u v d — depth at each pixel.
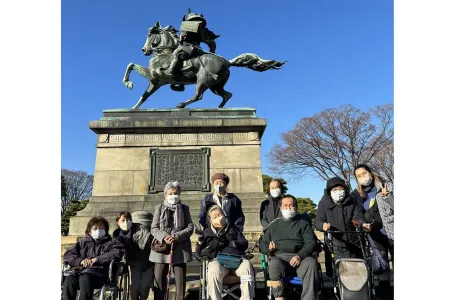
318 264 4.68
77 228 8.27
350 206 5.03
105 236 4.95
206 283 4.68
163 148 9.11
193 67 10.32
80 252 4.79
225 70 10.37
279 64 10.96
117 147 9.12
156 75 10.32
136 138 9.20
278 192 5.66
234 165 9.01
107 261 4.65
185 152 8.95
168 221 4.96
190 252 4.97
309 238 4.70
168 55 10.48
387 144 29.50
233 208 5.24
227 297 4.86
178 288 4.81
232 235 4.79
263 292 5.58
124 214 5.31
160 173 8.83
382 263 4.85
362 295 4.11
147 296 5.14
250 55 10.91
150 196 8.65
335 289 4.52
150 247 5.22
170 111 9.66
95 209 8.51
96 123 9.16
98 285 4.63
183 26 10.81
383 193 4.88
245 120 9.24
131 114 9.59
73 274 4.63
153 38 10.87
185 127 9.20
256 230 8.22
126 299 5.27
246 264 4.57
